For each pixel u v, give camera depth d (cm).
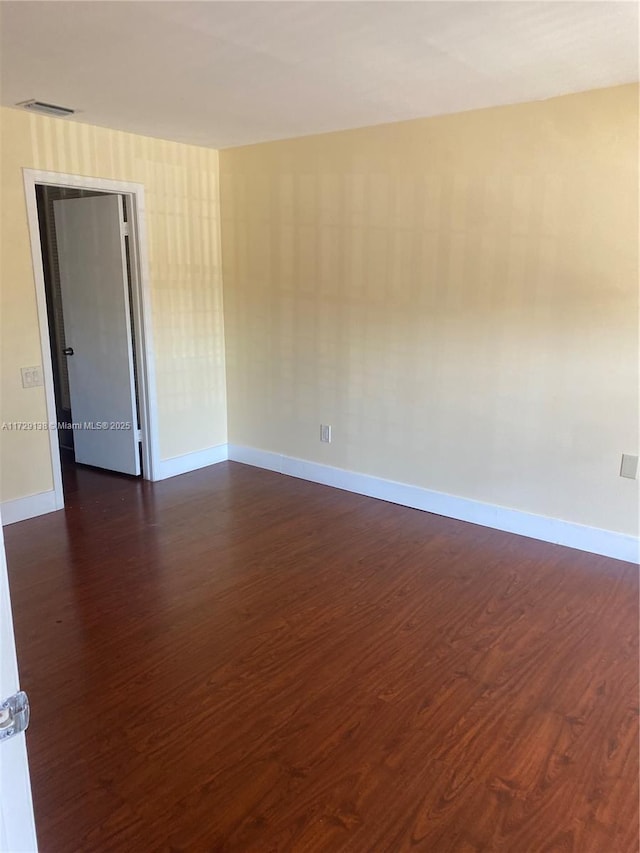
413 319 369
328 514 385
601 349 307
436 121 336
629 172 284
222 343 473
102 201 408
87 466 480
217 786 180
